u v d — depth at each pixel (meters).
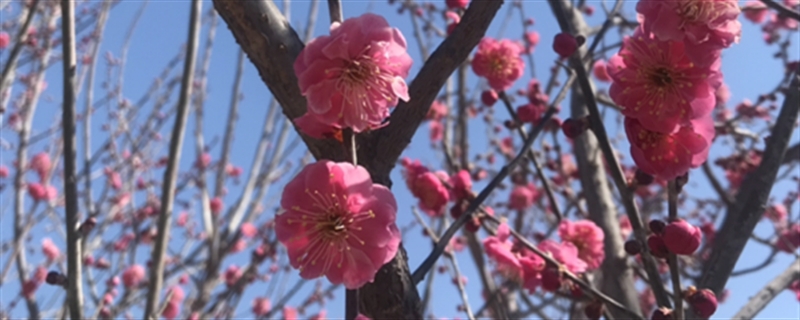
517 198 0.70
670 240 0.28
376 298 0.29
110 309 0.65
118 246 0.81
